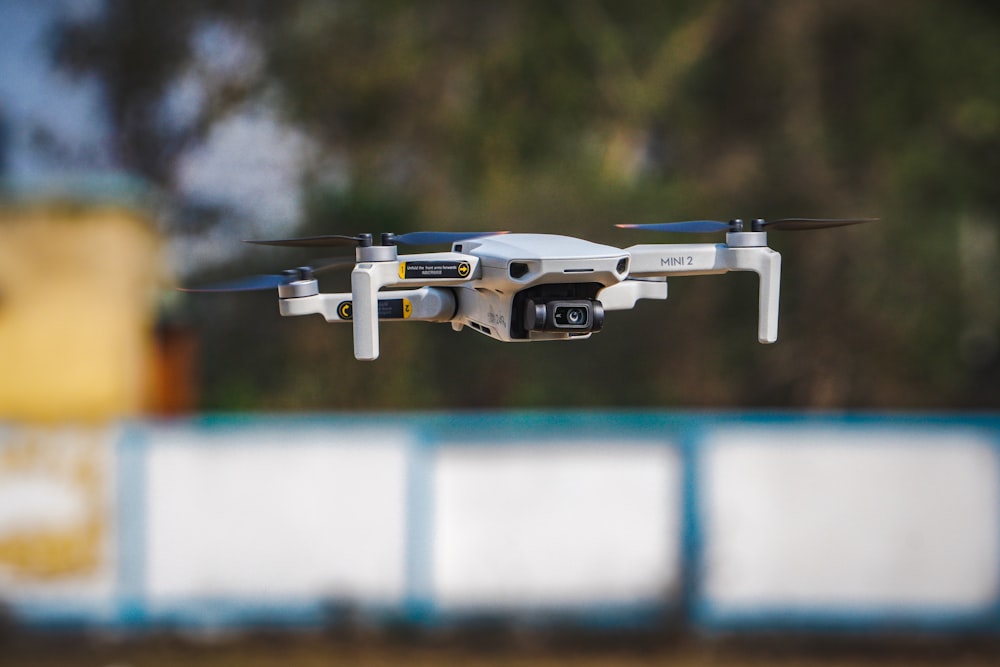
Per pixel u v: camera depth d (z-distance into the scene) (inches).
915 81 2854.3
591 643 1492.4
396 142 2950.3
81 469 1501.0
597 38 2979.8
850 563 1504.7
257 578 1501.0
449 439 1513.3
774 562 1505.9
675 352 2696.9
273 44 2970.0
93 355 1995.6
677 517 1510.8
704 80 2957.7
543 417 1525.6
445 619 1501.0
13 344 1974.7
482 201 2832.2
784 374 2687.0
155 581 1498.5
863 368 2682.1
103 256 2006.6
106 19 2938.0
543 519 1510.8
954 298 2721.5
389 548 1504.7
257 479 1505.9
